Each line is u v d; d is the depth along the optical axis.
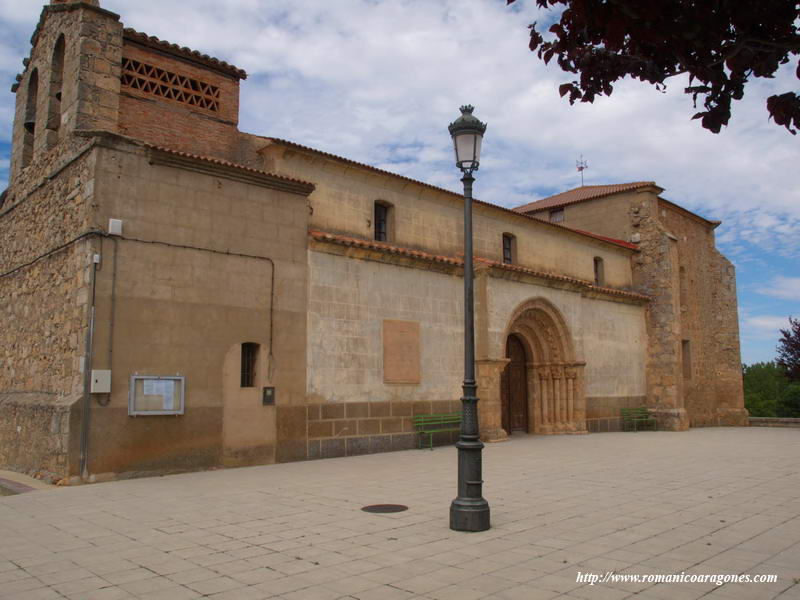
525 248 24.80
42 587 6.02
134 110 15.95
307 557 6.98
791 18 3.29
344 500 10.34
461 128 9.14
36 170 16.34
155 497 10.69
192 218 14.38
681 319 31.70
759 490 11.27
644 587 5.87
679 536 7.86
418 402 18.75
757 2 3.22
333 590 5.86
